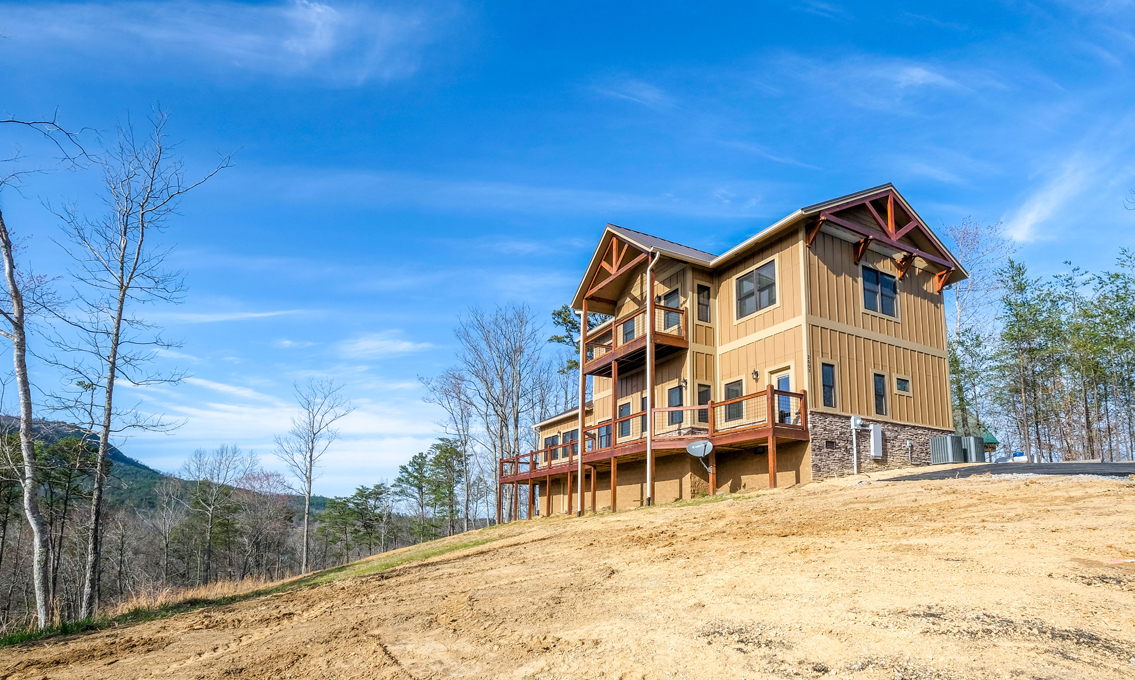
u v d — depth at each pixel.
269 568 49.88
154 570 45.62
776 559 7.20
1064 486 9.82
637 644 4.75
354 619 7.05
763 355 18.00
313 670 5.21
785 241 17.73
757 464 17.22
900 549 6.97
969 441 18.14
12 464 14.09
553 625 5.64
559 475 24.84
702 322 19.72
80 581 36.69
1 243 12.90
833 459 16.38
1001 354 30.47
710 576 6.75
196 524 47.47
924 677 3.54
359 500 57.22
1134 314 25.80
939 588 5.22
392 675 4.81
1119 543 6.20
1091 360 27.23
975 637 4.02
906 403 18.58
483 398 39.38
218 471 46.75
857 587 5.52
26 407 12.68
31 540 38.44
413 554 16.94
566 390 45.03
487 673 4.59
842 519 9.60
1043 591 4.88
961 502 9.74
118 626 9.12
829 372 17.03
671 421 19.77
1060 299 28.64
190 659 6.13
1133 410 27.53
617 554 9.25
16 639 8.41
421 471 56.88
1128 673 3.32
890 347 18.61
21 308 12.99
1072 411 28.52
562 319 45.38
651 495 17.30
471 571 9.77
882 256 19.17
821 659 4.00
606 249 22.08
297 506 68.81
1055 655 3.62
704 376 19.41
